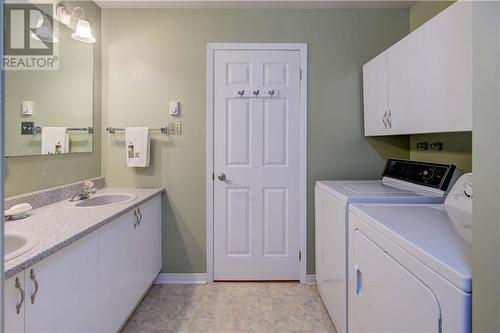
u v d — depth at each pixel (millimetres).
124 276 1691
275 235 2400
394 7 2344
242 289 2287
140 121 2361
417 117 1621
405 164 1975
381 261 1111
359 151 2381
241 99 2367
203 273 2396
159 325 1823
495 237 596
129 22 2338
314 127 2385
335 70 2373
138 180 2375
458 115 1312
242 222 2400
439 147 1990
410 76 1685
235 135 2371
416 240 931
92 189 1981
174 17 2340
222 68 2352
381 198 1538
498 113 582
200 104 2361
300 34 2359
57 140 1822
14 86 1498
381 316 1108
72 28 1961
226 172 2383
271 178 2393
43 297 1022
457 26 1309
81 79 2074
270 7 2324
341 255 1615
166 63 2350
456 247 867
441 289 763
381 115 2027
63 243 1082
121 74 2348
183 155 2373
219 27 2346
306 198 2389
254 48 2348
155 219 2236
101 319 1433
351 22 2365
